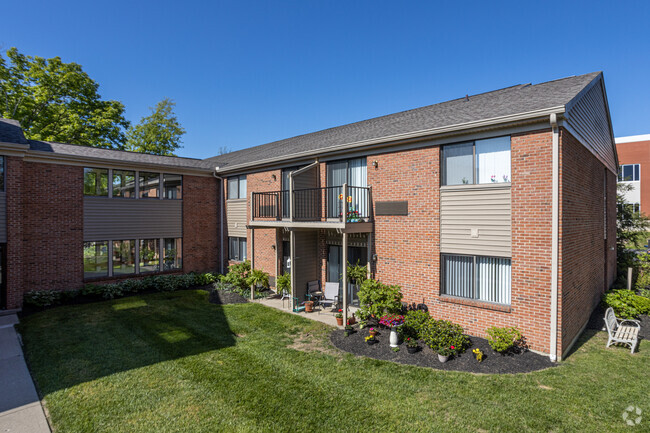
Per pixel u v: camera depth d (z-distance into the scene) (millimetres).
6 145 10523
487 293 8391
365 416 5156
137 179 14758
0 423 4957
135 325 9742
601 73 10008
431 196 9203
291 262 11250
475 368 6793
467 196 8547
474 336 8383
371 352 7758
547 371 6625
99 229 13656
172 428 4848
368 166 10781
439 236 9062
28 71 22875
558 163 7129
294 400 5625
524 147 7594
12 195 10836
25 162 12023
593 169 10383
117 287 13273
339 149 11117
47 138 22875
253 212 13180
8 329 9320
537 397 5652
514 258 7754
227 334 9031
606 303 10617
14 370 6762
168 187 15766
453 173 8930
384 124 12891
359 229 10133
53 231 12578
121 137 27266
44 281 12367
